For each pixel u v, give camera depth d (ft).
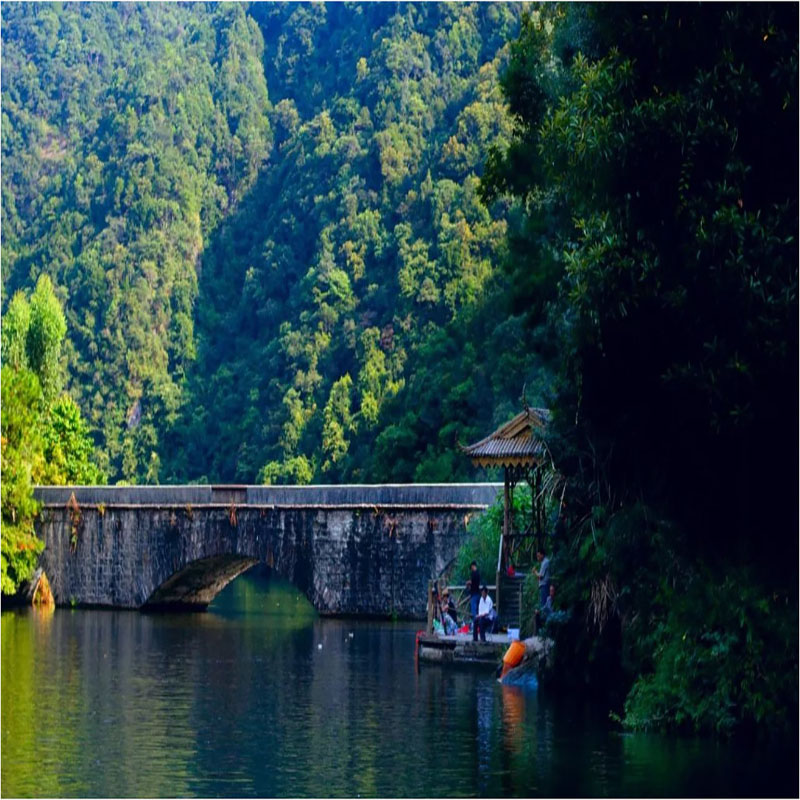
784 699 160.04
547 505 260.01
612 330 146.30
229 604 461.37
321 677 238.27
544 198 222.07
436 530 360.48
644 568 185.37
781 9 140.56
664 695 172.45
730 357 138.62
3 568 392.68
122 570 397.80
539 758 158.92
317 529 373.40
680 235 143.54
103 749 169.99
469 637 256.73
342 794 144.97
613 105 147.95
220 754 166.09
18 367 481.05
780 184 142.82
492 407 504.84
